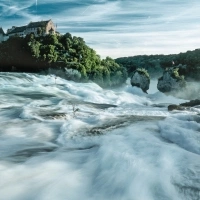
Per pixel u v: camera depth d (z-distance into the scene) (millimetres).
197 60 72438
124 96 39375
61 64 65688
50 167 7703
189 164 6984
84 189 6285
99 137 10609
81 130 11953
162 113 19016
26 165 7883
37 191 6188
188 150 8414
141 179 6266
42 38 79062
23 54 72312
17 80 46719
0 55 77188
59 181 6680
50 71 65188
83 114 17266
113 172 6871
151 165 6977
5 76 47469
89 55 75375
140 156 7688
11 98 28328
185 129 10289
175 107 22172
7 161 8250
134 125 12203
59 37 78625
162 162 7109
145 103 37906
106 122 13289
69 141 10578
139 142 9164
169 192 5762
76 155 8805
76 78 61531
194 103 27969
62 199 5852
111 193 6027
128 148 8523
